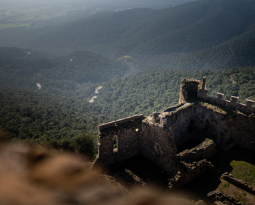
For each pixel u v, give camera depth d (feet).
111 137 71.10
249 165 71.26
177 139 83.25
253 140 75.82
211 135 82.48
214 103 82.38
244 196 60.90
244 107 75.20
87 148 104.01
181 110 80.38
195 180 67.26
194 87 88.84
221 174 69.10
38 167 12.78
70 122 276.00
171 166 67.05
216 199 60.70
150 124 70.74
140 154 79.10
